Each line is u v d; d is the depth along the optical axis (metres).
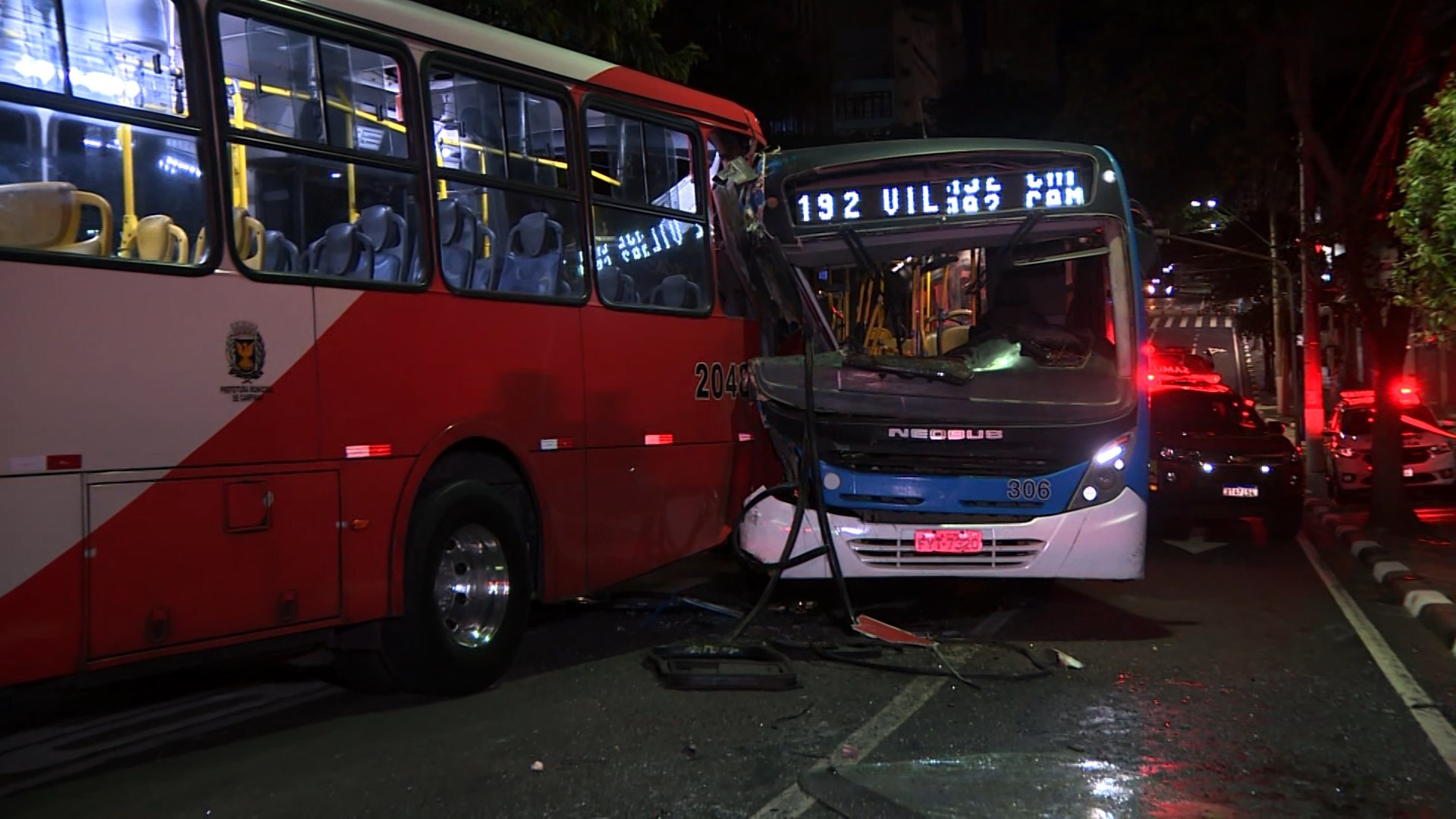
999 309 9.74
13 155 5.04
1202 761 5.93
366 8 6.66
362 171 6.58
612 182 8.51
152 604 5.44
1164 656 8.38
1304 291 25.61
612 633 9.08
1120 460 8.64
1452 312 9.91
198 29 5.75
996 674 7.64
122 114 5.41
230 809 5.24
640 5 12.12
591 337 8.16
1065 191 9.10
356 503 6.39
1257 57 16.31
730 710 6.86
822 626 9.27
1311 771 5.79
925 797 5.37
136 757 6.04
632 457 8.50
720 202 9.11
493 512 7.33
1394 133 14.73
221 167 5.79
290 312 6.08
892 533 8.55
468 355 7.14
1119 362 8.89
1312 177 19.08
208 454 5.68
